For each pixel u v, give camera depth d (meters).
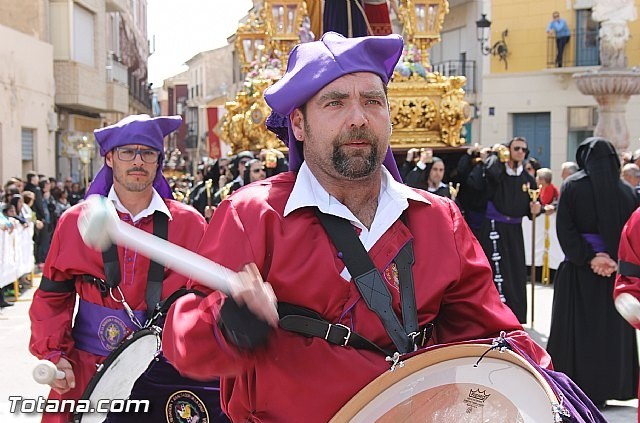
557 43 24.86
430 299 2.40
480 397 2.23
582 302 6.49
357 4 9.06
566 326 6.55
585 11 24.53
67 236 4.17
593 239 6.40
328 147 2.36
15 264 12.45
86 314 4.18
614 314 6.46
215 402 3.77
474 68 27.23
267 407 2.33
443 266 2.43
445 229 2.48
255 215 2.35
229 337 1.98
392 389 2.27
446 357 2.32
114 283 4.07
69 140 27.77
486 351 2.32
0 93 21.14
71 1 26.61
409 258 2.42
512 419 2.14
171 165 20.25
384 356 2.32
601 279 6.46
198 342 2.12
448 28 28.62
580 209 6.43
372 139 2.38
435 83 9.51
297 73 2.40
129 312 4.07
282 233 2.33
